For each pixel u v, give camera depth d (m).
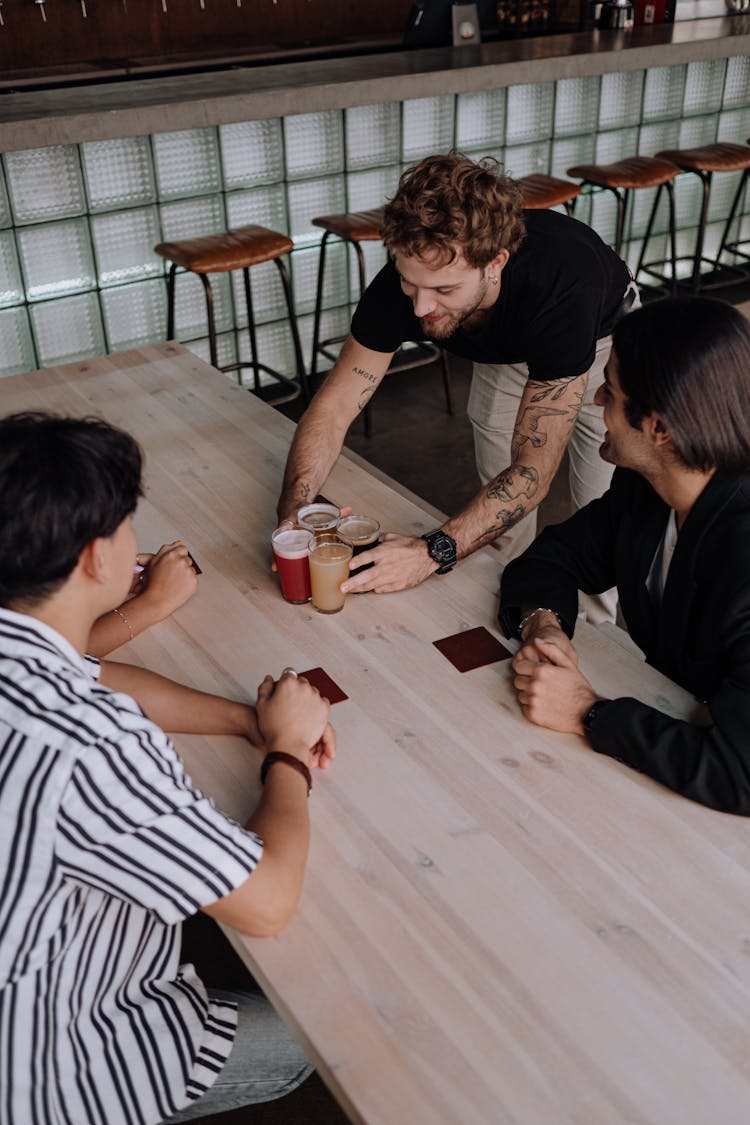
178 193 3.65
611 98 4.54
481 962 0.94
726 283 5.14
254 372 3.88
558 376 1.71
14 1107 0.89
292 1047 1.18
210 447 2.00
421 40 4.79
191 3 5.52
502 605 1.46
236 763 1.21
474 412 2.49
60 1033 0.93
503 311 1.75
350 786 1.15
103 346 3.76
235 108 3.40
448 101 4.07
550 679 1.25
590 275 1.71
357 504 1.79
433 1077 0.84
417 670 1.36
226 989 1.21
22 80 4.84
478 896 1.01
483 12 5.49
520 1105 0.82
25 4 5.09
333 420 1.87
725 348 1.13
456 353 1.99
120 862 0.85
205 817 0.89
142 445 2.00
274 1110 1.63
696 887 1.01
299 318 4.16
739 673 1.15
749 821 1.09
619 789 1.14
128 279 3.70
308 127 3.79
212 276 3.83
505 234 1.57
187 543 1.68
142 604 1.46
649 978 0.92
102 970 0.97
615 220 4.90
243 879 0.91
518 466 1.70
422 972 0.93
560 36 4.84
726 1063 0.85
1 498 0.85
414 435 3.88
